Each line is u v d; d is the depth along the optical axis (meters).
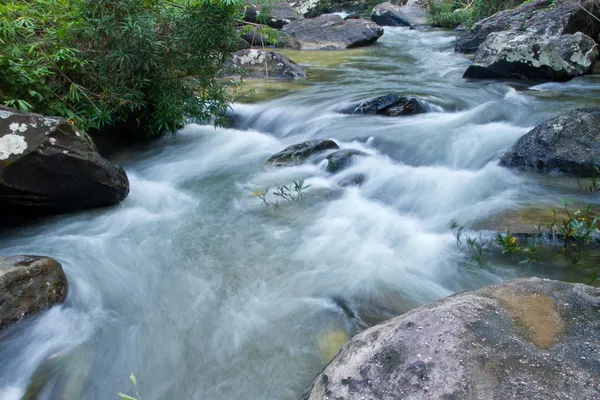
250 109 7.21
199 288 3.24
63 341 2.73
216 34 4.92
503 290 2.23
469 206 4.17
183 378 2.48
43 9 5.18
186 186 4.95
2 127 3.59
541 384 1.71
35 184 3.79
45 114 4.54
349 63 10.92
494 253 3.41
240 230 4.01
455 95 7.35
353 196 4.60
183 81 5.48
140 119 5.80
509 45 8.10
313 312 2.93
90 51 4.76
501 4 13.30
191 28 4.81
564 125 4.68
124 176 4.47
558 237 3.38
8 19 4.64
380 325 2.16
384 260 3.49
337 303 3.00
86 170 4.00
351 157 5.16
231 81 6.50
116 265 3.51
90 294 3.16
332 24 14.08
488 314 2.05
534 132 4.82
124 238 3.89
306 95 7.72
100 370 2.54
